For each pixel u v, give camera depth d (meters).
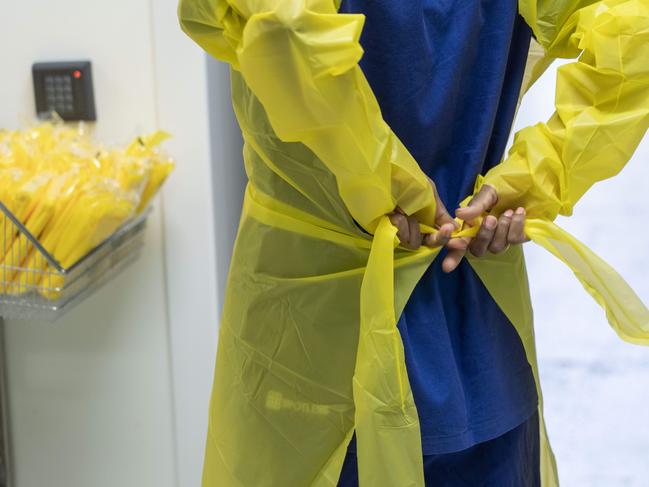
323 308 1.09
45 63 1.51
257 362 1.15
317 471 1.16
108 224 1.35
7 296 1.36
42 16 1.50
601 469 2.13
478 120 1.08
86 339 1.61
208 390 1.61
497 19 1.05
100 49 1.50
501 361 1.15
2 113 1.54
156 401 1.63
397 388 1.02
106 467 1.67
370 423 1.03
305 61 0.85
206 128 1.51
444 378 1.09
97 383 1.63
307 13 0.83
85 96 1.51
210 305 1.58
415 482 1.04
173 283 1.57
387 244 0.99
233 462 1.21
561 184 1.07
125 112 1.52
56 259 1.33
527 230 1.05
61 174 1.35
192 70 1.49
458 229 1.05
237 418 1.19
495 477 1.19
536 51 1.17
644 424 2.23
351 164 0.93
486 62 1.06
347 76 0.87
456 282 1.12
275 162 1.04
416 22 0.99
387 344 1.01
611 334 2.37
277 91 0.87
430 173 1.10
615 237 2.40
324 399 1.13
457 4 1.01
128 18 1.49
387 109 1.04
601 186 2.39
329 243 1.07
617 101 1.05
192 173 1.53
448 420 1.09
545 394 2.30
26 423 1.66
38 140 1.42
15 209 1.31
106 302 1.59
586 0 1.09
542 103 2.13
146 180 1.42
